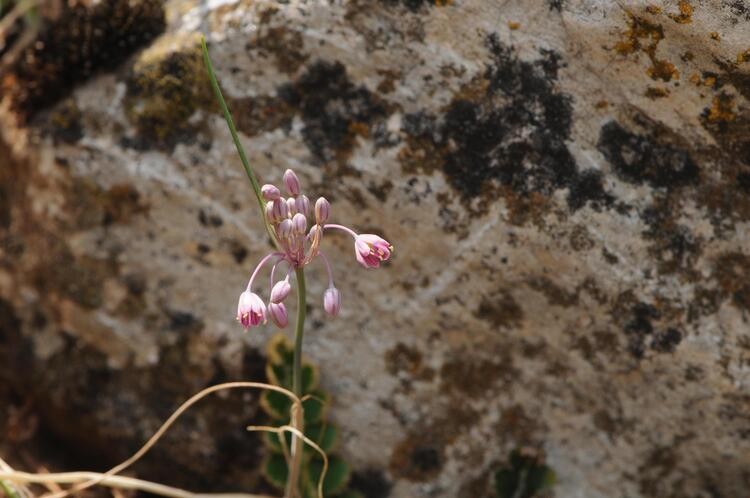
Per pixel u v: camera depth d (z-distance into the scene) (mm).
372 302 602
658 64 565
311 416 603
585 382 598
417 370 606
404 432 610
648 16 561
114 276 614
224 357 611
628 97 572
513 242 583
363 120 585
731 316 577
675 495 604
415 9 579
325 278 602
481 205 583
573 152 577
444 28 578
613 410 600
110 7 602
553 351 597
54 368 631
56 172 610
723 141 570
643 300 581
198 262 607
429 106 582
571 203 578
